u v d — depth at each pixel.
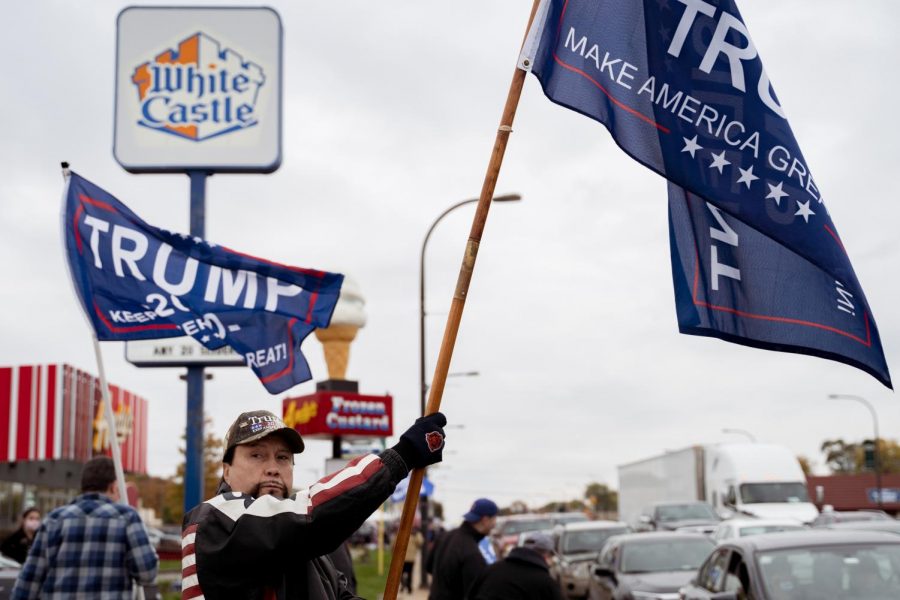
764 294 4.96
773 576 8.84
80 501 6.95
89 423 31.56
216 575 3.34
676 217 5.11
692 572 16.11
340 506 3.39
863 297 4.82
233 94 16.30
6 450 28.80
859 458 119.25
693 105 5.01
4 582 11.64
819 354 4.84
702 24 5.05
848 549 8.96
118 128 16.16
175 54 16.25
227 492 3.73
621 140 4.94
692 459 36.12
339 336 23.98
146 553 6.93
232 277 7.49
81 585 6.81
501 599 8.69
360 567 41.50
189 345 15.80
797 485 31.58
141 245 7.53
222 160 16.22
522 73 4.74
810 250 4.85
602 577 16.92
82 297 7.47
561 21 4.95
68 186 7.54
